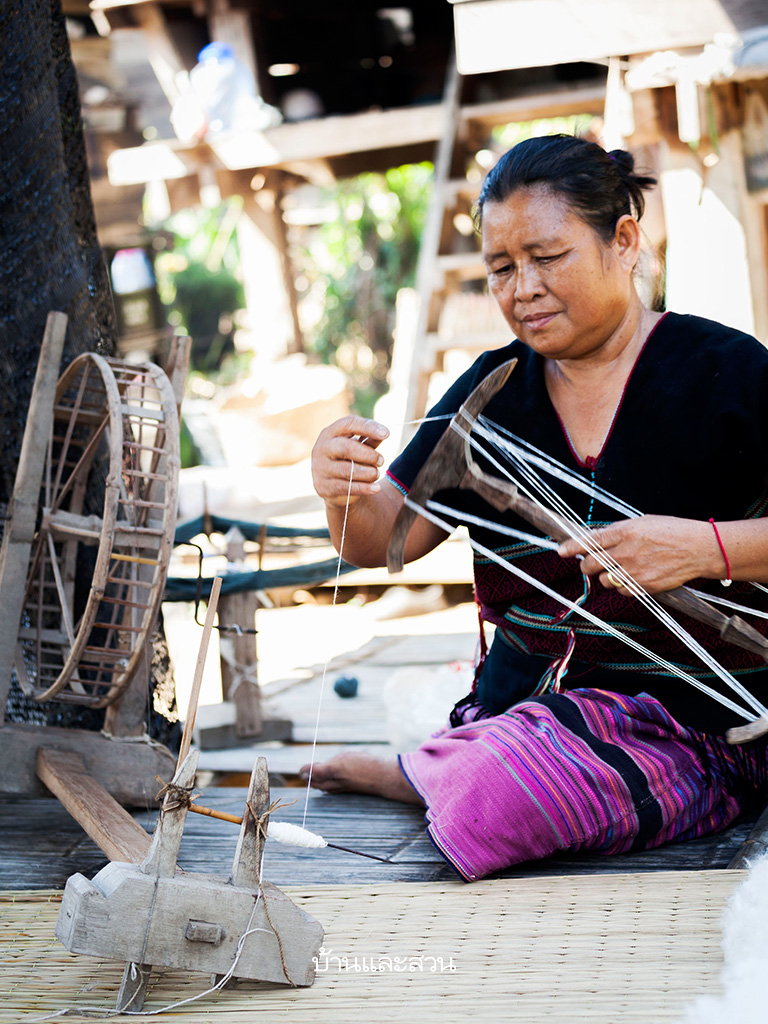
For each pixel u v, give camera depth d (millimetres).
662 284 1949
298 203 9141
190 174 7102
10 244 2301
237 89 6742
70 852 1913
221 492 6137
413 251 12242
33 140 2293
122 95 6922
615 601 1818
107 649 1977
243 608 2803
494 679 2031
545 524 1630
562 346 1726
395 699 2723
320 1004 1321
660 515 1762
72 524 2096
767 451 1726
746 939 1388
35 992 1364
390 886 1692
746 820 1932
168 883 1269
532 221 1648
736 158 4613
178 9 6820
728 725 1854
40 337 2334
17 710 2365
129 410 1953
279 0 6793
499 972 1397
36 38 2287
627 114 4703
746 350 1750
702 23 4555
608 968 1396
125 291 7027
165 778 2062
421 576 5055
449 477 1653
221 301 13711
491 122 6164
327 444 1721
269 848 1914
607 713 1804
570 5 4648
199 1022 1282
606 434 1821
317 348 12727
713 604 1809
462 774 1753
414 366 6160
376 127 6668
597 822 1739
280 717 2850
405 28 7137
